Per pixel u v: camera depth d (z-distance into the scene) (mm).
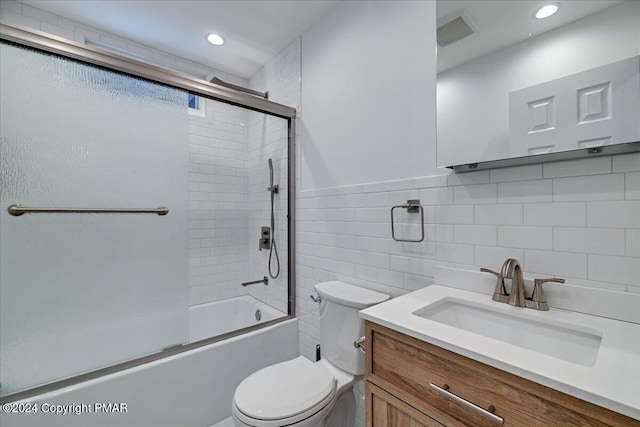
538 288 946
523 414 614
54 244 1354
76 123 1415
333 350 1444
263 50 2316
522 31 1035
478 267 1166
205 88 1798
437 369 766
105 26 2018
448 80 1225
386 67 1521
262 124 2572
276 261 2371
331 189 1844
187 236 1759
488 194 1142
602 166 896
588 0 906
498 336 974
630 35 833
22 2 1779
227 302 2598
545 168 1006
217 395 1688
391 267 1483
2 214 1248
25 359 1271
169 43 2227
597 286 899
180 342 1681
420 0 1373
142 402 1440
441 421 749
